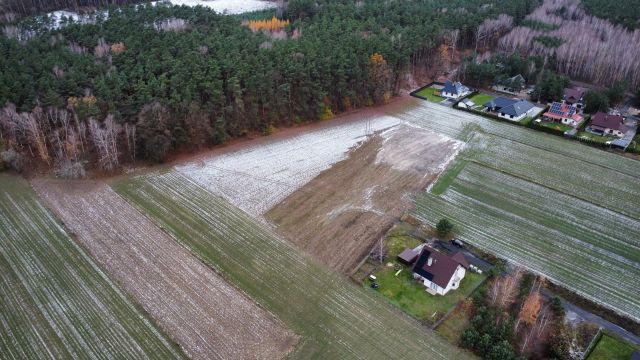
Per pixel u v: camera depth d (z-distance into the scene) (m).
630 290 58.72
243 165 82.06
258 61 92.81
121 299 54.62
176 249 62.47
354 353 49.09
